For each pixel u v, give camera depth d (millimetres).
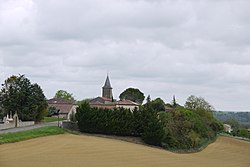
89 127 71250
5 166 32594
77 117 72000
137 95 174500
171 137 69000
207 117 109500
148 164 43000
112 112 71438
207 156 62656
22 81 86375
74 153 44906
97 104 123250
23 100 85438
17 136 52531
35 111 86688
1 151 41281
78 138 61562
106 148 52562
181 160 50625
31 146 47312
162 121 70312
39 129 63656
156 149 61781
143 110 71312
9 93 84312
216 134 106688
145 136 66312
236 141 97125
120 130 70312
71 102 132500
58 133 65375
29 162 35531
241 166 50875
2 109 84062
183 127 75938
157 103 121250
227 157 63406
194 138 77625
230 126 163500
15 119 75625
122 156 47000
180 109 92438
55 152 44062
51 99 136250
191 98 124375
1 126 66500
